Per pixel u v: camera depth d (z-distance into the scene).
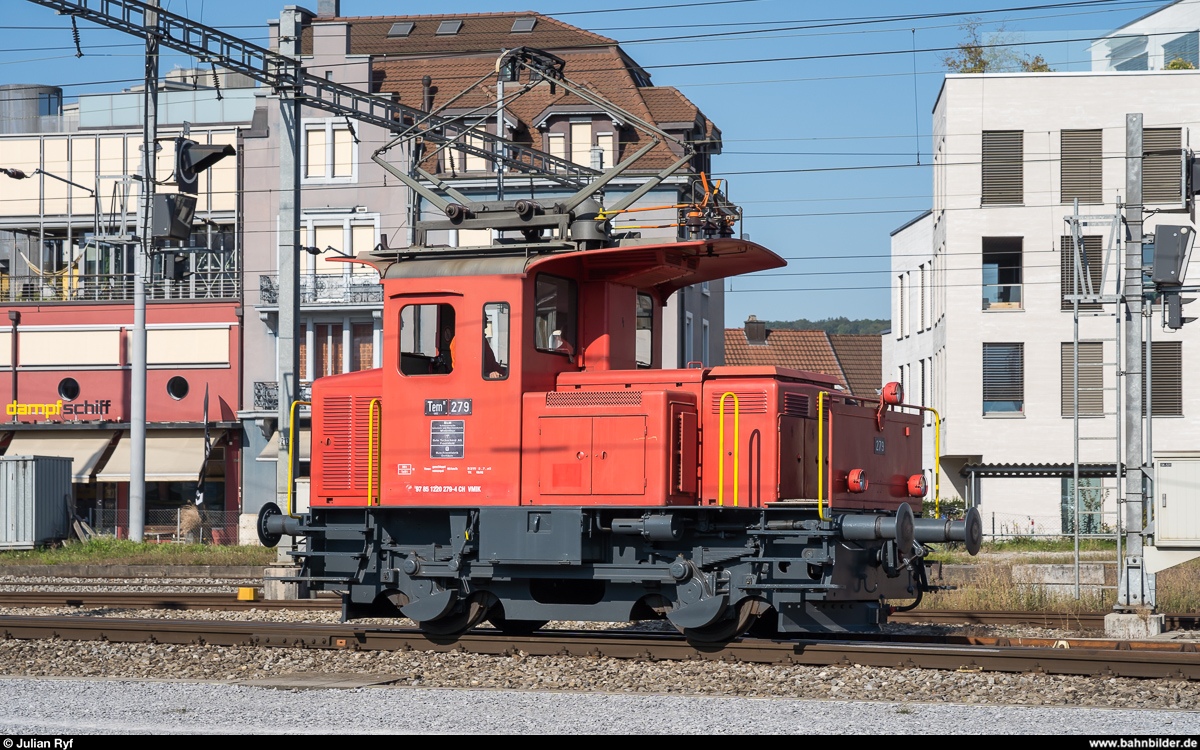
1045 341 38.78
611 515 11.55
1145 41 42.94
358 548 12.52
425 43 44.16
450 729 8.41
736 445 11.43
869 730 8.31
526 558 11.49
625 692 10.02
